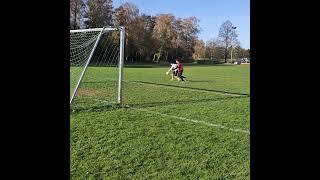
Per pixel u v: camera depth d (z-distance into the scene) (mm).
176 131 7715
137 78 25812
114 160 5566
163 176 4879
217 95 15312
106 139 6867
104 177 4812
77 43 12688
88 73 29453
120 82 11875
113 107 11031
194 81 24125
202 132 7648
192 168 5227
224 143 6695
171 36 80625
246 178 4785
